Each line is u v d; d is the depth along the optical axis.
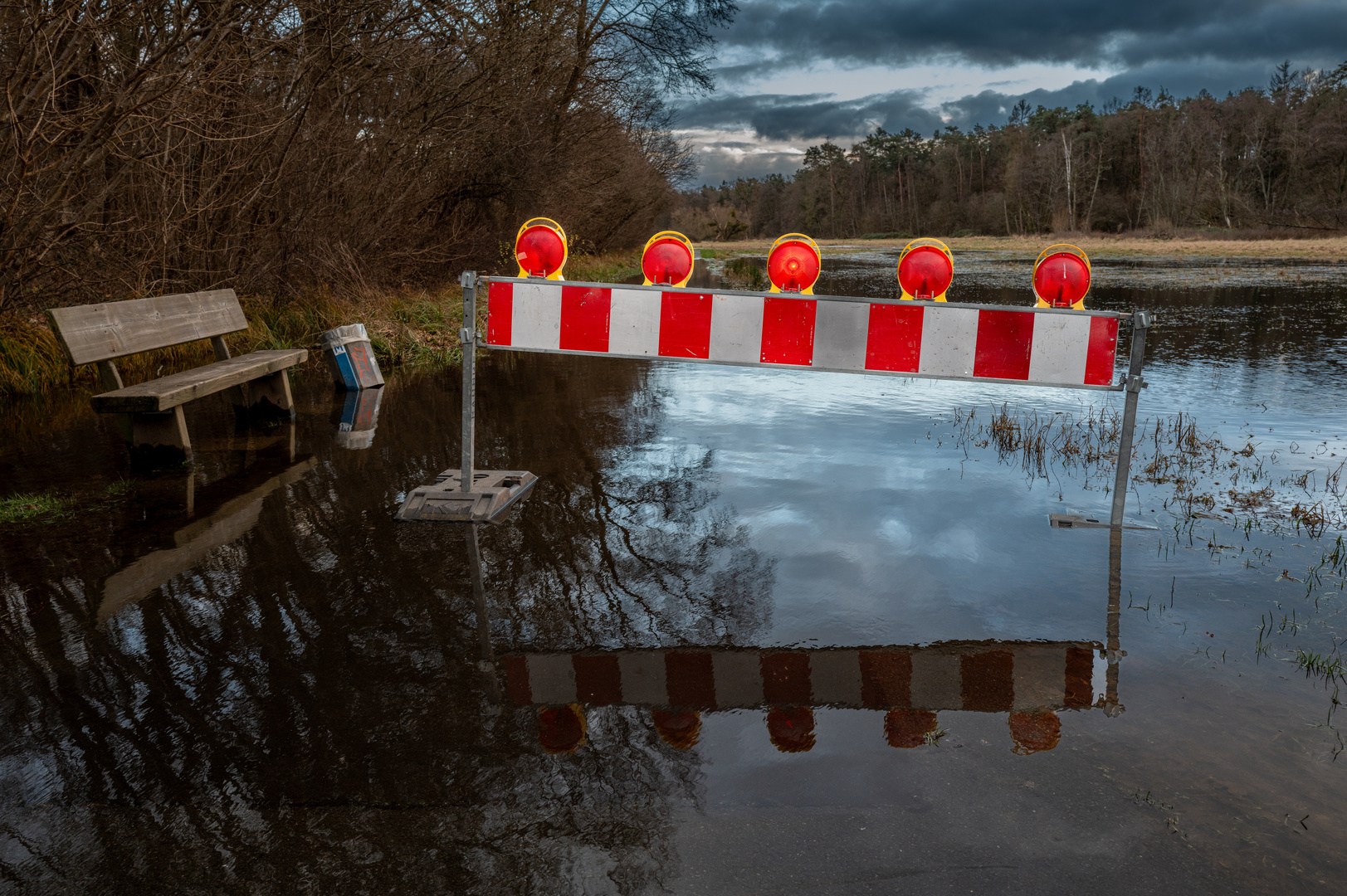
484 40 12.11
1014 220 102.56
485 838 2.07
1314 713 2.61
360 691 2.75
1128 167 97.00
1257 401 7.47
